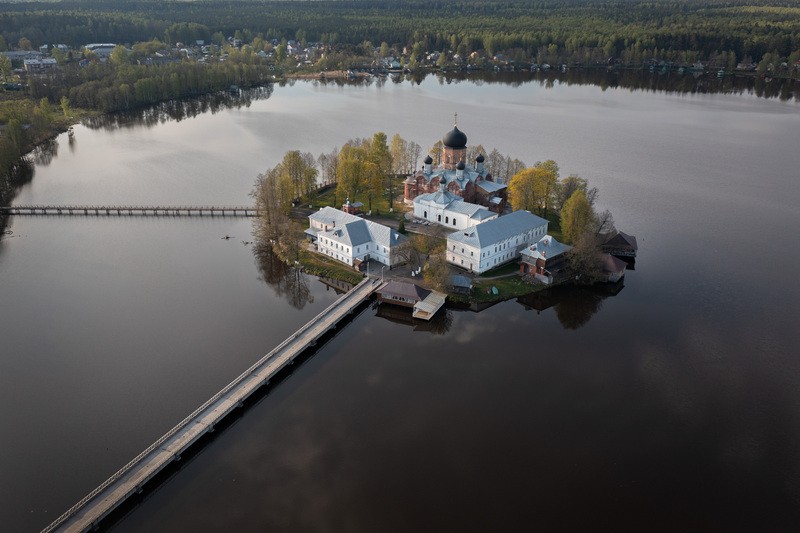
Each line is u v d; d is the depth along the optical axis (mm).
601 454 107000
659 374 128000
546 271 161875
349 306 148875
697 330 144000
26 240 193625
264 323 146375
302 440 109938
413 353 135625
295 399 120625
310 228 189875
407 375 127812
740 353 135125
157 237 196375
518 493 99125
